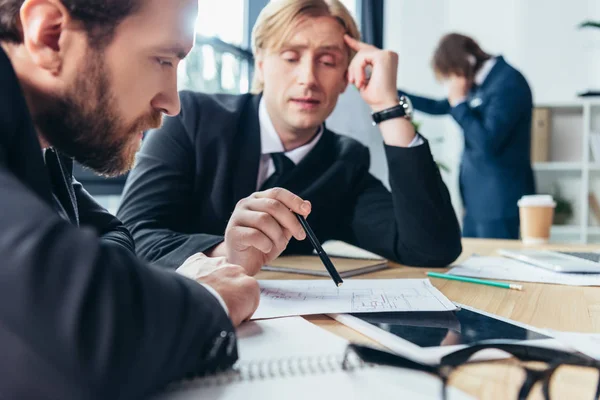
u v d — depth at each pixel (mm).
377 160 1542
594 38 3127
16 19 405
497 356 401
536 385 344
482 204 2438
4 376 258
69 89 422
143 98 458
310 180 1219
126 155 495
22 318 256
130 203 1044
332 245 1343
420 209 967
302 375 360
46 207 305
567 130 3027
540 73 3248
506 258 1055
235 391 332
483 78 2441
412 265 997
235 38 2357
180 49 459
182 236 887
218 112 1179
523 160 2385
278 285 713
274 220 724
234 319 476
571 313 576
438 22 3410
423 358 396
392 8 3424
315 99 1145
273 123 1194
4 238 276
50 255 275
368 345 415
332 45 1132
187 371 333
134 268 313
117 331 271
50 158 604
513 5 3262
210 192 1139
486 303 629
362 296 629
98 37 414
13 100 365
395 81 1071
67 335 256
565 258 962
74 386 253
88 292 273
